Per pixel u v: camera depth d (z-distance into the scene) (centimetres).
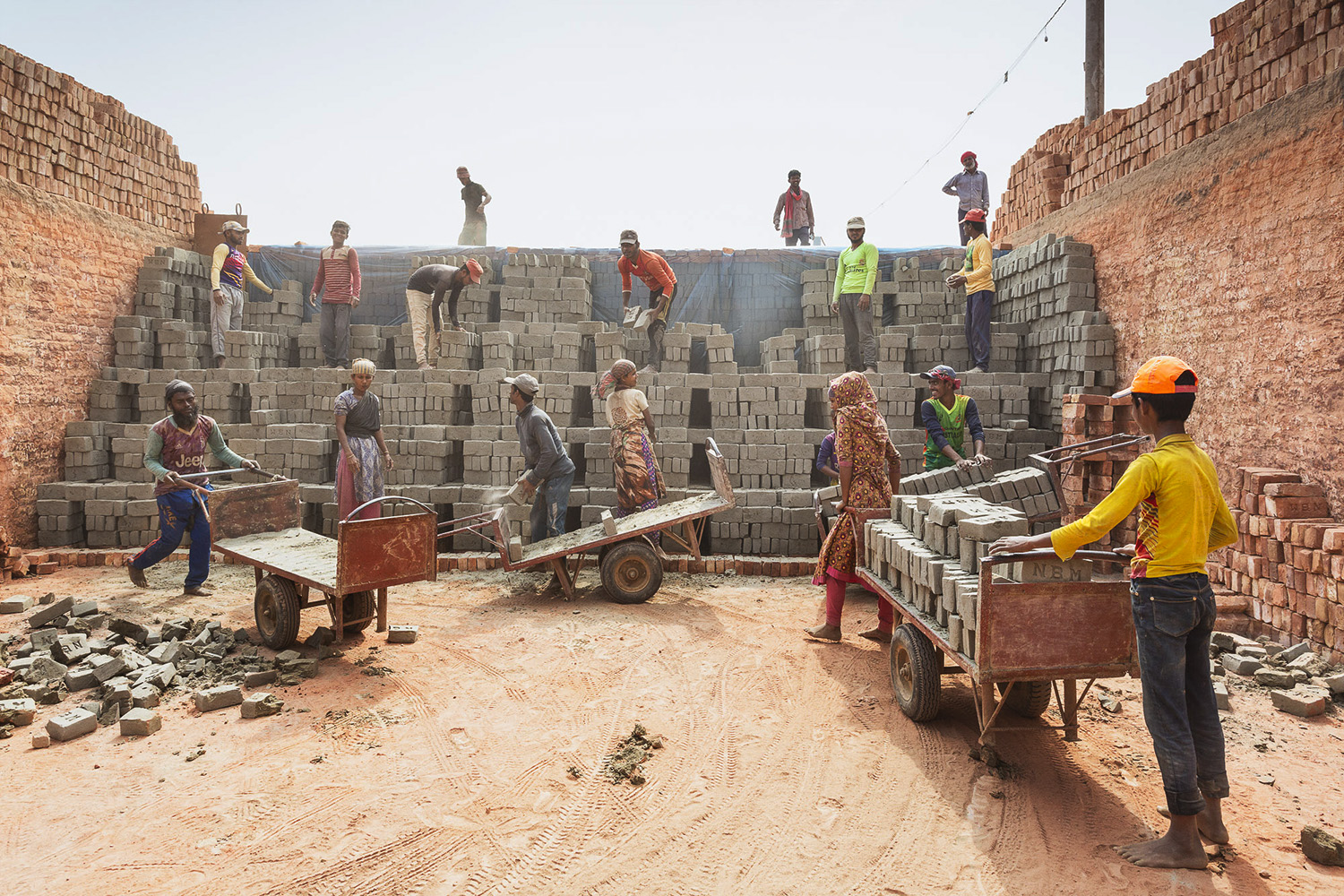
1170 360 351
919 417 1077
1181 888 326
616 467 855
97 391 1056
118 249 1114
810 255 1242
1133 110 906
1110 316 934
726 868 345
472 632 670
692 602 761
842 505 627
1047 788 410
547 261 1159
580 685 552
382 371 1012
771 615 717
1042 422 1027
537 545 789
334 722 495
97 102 1093
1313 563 582
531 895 326
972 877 337
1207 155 765
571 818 384
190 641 645
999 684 456
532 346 1061
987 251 1031
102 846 361
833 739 467
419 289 1050
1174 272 816
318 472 976
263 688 554
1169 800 342
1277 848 356
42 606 745
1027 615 383
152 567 897
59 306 1011
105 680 562
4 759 450
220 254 1092
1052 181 1113
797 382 959
